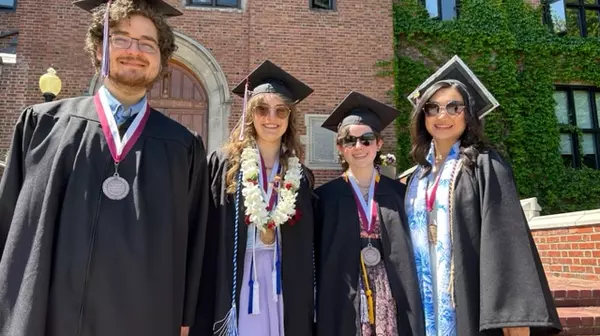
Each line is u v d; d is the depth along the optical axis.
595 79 11.98
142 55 2.34
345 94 10.09
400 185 3.29
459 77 3.39
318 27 10.26
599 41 12.06
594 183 11.45
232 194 2.89
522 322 2.20
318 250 3.09
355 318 2.73
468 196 2.60
